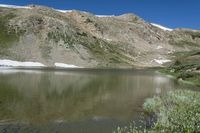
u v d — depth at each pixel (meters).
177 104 30.30
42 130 23.52
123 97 43.03
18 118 27.62
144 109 33.09
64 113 30.53
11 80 64.00
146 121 27.08
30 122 26.11
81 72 109.12
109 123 26.31
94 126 25.17
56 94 44.59
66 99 40.03
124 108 33.91
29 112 30.56
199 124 19.34
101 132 23.31
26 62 154.50
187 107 26.03
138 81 71.94
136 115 29.89
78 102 37.78
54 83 61.31
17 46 170.75
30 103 35.94
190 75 74.69
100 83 64.50
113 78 81.12
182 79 74.62
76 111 31.69
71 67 158.62
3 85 53.59
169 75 97.69
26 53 165.00
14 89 48.56
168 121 21.53
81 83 63.41
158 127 21.77
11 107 33.03
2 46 166.25
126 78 82.38
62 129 24.00
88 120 27.41
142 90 51.88
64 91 48.50
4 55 156.50
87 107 34.28
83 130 23.80
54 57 168.62
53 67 149.12
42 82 62.72
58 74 91.81
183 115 21.94
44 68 132.75
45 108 33.00
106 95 44.91
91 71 120.25
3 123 25.50
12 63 147.25
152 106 32.28
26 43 176.62
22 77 73.56
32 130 23.42
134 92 49.03
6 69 110.75
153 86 59.12
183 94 35.88
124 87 56.81
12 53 161.00
